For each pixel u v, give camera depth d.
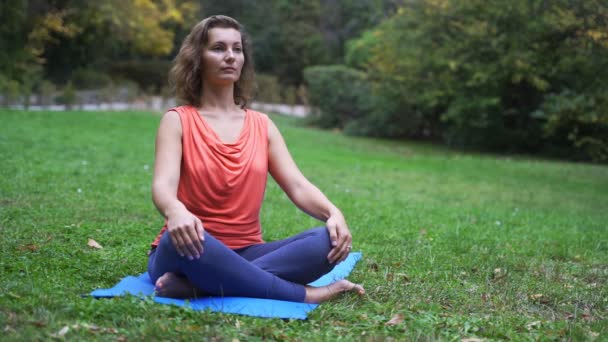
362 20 36.12
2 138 11.62
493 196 9.93
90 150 11.52
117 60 33.59
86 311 2.96
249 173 3.55
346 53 32.12
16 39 21.70
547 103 14.82
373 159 15.05
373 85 21.00
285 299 3.34
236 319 3.02
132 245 4.73
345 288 3.54
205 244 3.17
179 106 3.71
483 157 17.61
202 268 3.17
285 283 3.36
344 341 2.81
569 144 18.52
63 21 24.19
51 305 3.01
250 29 35.97
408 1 19.33
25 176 7.71
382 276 4.17
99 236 4.91
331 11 37.66
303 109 31.61
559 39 13.53
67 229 5.03
